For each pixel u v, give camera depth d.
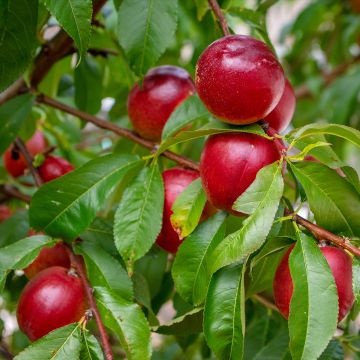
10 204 1.28
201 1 1.05
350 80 1.60
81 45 0.88
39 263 0.98
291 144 0.86
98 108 1.20
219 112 0.88
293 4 2.01
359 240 0.87
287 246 0.88
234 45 0.88
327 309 0.83
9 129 1.07
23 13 0.92
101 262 0.94
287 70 1.88
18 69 0.93
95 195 0.95
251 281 0.93
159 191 0.94
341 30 1.72
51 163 1.09
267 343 1.05
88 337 0.87
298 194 0.94
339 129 0.85
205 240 0.91
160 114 1.03
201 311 0.92
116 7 1.02
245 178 0.87
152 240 0.93
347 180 0.88
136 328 0.89
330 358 0.94
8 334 1.29
